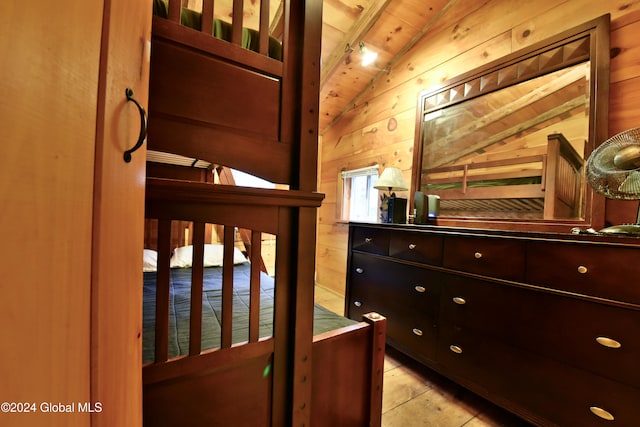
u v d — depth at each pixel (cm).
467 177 203
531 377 124
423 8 231
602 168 123
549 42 163
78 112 34
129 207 47
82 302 35
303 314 86
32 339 28
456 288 155
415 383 170
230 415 78
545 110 165
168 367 69
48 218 30
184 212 69
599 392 106
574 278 112
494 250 138
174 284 172
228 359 77
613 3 146
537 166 167
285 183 83
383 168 289
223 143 72
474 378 145
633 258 99
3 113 25
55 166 31
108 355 41
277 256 83
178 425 71
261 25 79
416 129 242
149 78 58
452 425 135
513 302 131
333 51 273
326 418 97
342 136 351
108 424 41
